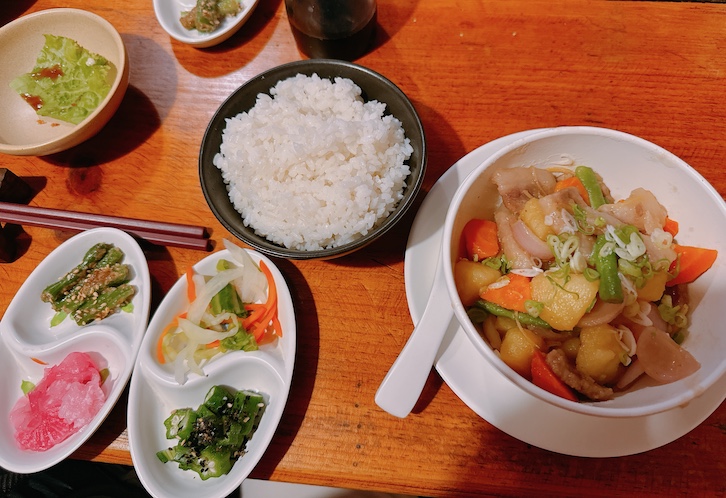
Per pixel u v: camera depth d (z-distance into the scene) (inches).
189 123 14.0
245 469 9.8
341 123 11.3
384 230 10.3
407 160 12.1
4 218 13.0
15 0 15.9
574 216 9.5
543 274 9.2
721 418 9.8
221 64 14.5
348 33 13.1
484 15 14.1
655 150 9.2
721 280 8.9
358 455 10.3
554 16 13.9
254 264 11.7
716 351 8.4
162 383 10.9
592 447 9.1
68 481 14.8
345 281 11.9
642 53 13.2
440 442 10.3
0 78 14.5
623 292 8.8
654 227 9.4
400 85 13.6
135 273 12.7
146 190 13.4
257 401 11.0
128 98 14.3
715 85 12.7
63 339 11.9
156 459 10.5
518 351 9.3
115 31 13.5
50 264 12.5
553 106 13.0
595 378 9.0
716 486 9.5
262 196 11.7
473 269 9.7
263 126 12.1
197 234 12.4
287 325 11.0
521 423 9.3
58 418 10.9
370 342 11.3
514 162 10.0
